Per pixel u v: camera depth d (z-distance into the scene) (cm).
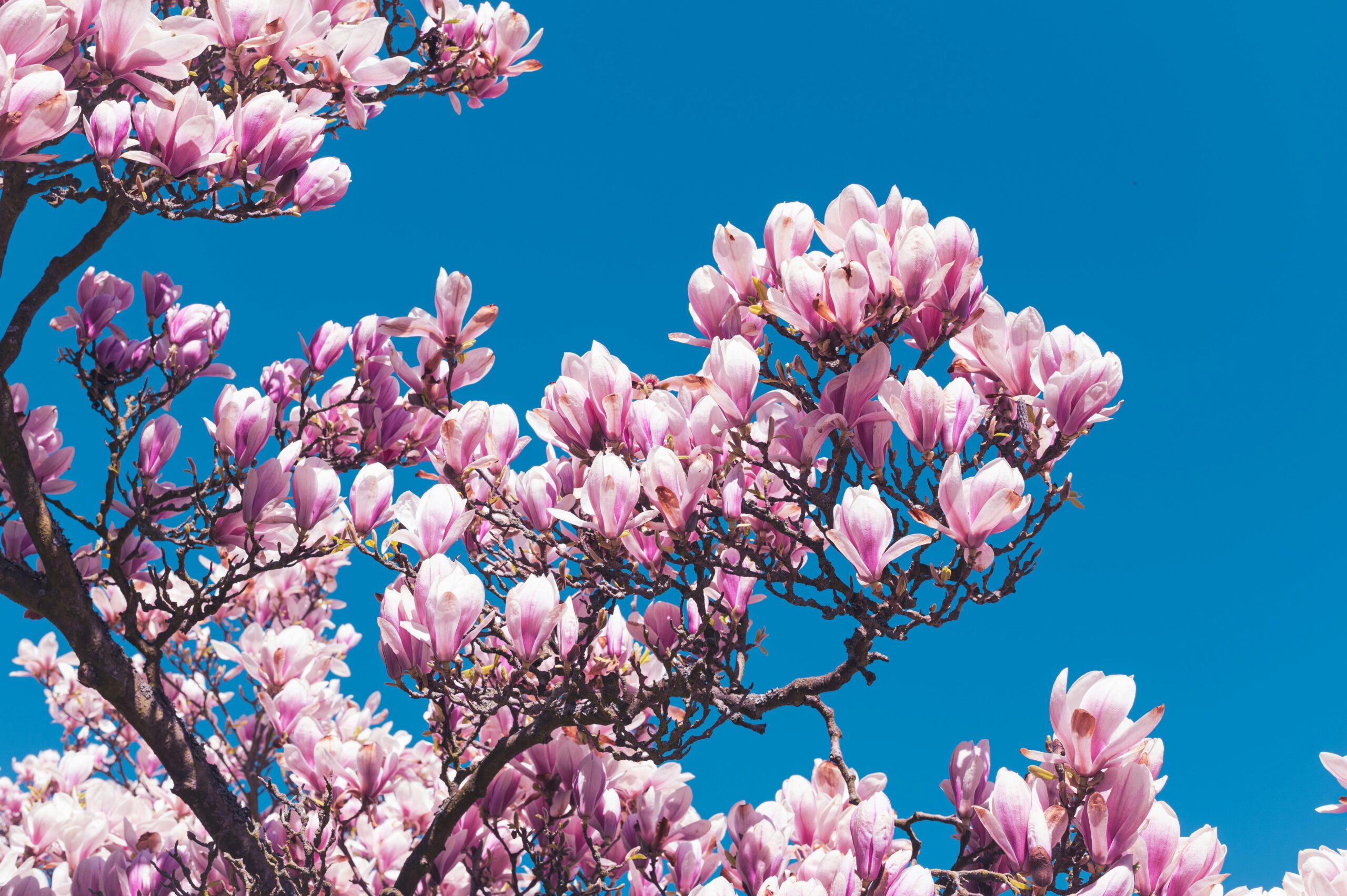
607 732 391
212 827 382
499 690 357
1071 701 271
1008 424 321
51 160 320
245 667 487
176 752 382
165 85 402
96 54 330
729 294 340
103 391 423
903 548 275
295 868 361
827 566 315
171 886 354
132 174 356
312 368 479
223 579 382
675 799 372
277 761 527
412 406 407
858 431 302
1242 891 297
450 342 396
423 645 316
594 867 399
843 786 338
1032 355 316
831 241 325
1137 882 286
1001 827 276
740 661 372
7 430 364
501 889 438
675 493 307
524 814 432
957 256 302
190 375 440
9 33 282
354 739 475
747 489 346
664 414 333
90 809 429
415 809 455
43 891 351
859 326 297
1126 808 267
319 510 372
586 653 359
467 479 373
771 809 365
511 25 546
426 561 318
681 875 362
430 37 536
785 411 336
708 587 380
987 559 277
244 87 406
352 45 450
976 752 341
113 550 377
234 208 379
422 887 404
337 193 425
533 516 359
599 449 335
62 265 371
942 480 275
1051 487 303
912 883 274
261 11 396
